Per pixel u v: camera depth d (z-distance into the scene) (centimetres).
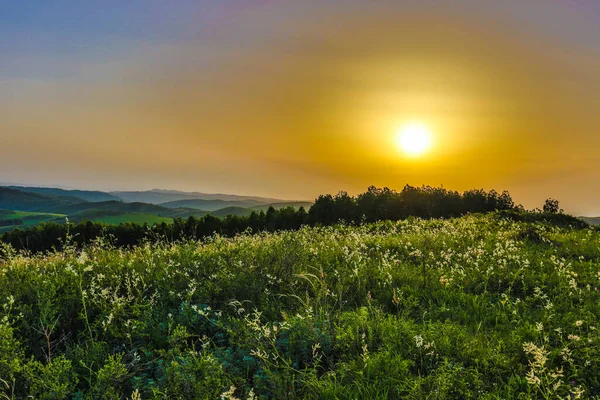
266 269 870
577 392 425
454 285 873
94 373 507
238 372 516
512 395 455
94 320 651
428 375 495
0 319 588
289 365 529
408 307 715
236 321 623
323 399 464
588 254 1193
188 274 852
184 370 484
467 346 567
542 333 611
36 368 498
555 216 2467
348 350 570
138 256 1102
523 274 910
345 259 1029
